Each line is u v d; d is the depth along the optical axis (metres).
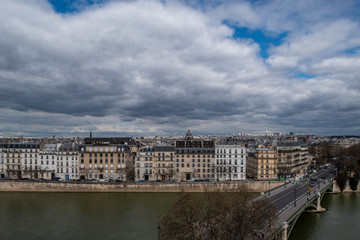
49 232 139.00
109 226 146.25
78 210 175.25
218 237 103.44
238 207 108.88
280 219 127.75
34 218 160.38
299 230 151.88
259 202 115.81
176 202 112.50
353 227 156.88
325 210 190.38
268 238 104.06
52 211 173.25
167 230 107.06
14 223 152.25
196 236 107.69
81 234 136.00
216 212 109.62
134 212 170.50
